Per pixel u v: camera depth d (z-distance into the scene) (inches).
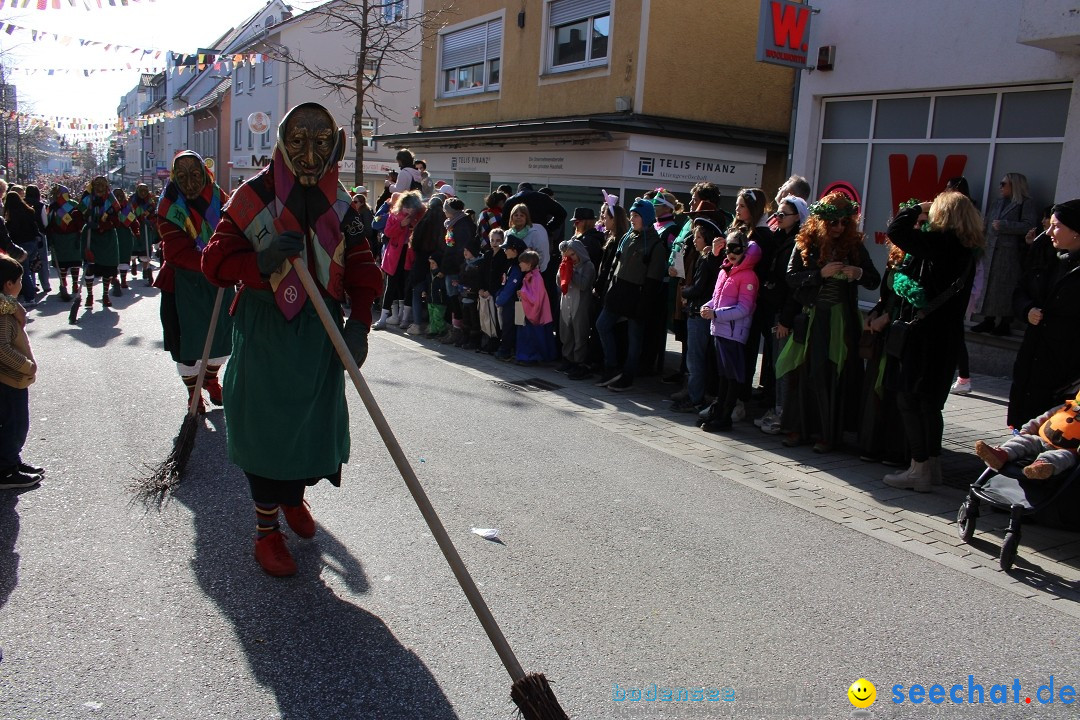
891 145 396.8
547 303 347.3
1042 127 340.8
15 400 181.5
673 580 152.9
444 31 749.3
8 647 121.8
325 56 1172.5
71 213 488.4
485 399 287.0
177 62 645.3
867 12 392.2
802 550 168.7
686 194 550.6
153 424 237.5
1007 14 339.3
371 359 351.3
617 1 544.4
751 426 264.5
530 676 102.9
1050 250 220.1
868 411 225.1
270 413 138.6
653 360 334.3
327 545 161.8
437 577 150.1
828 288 228.5
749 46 570.3
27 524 165.6
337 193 143.5
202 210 233.3
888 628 138.6
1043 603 149.6
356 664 122.0
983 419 281.6
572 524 177.2
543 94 623.8
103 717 106.8
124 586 142.0
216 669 119.1
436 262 387.5
